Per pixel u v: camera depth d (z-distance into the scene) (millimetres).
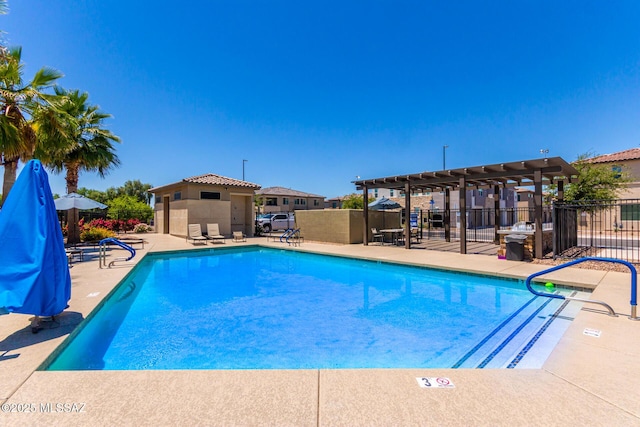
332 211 16469
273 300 6992
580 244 15344
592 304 5117
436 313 5984
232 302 6836
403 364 3969
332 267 11133
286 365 3992
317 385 2623
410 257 11180
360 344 4621
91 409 2277
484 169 11383
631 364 3021
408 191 13758
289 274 9961
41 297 3766
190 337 4926
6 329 4008
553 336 4613
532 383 2672
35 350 3383
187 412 2234
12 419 2160
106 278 7293
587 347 3418
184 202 18000
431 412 2240
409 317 5777
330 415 2203
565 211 11961
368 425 2090
